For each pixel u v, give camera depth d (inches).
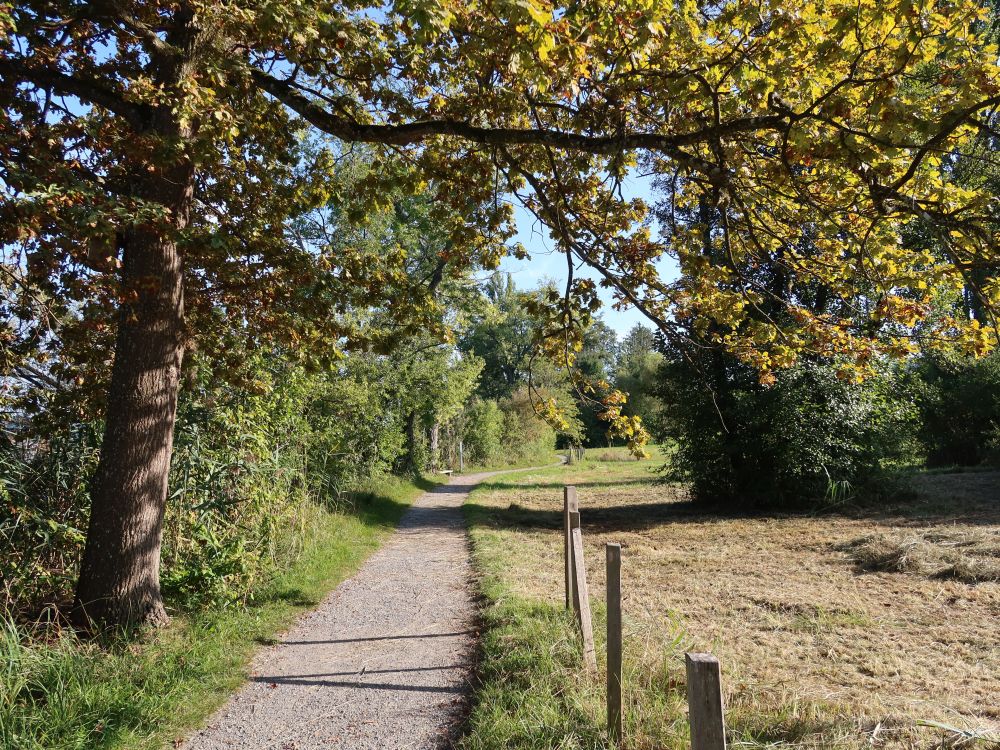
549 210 281.6
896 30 201.9
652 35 194.4
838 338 264.1
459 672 230.2
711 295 282.5
